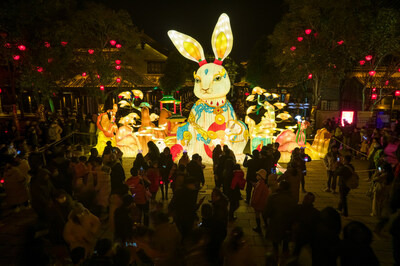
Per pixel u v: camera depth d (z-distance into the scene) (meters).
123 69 22.62
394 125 16.11
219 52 12.30
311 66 17.81
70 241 4.75
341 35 17.34
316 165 12.73
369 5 17.89
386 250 5.63
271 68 26.80
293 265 4.34
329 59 17.27
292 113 27.98
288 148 12.85
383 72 21.58
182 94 38.56
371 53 18.28
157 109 28.59
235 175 6.75
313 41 18.77
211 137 12.30
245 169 12.07
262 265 5.23
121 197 5.06
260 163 7.64
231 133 12.38
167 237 4.11
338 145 15.13
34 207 6.08
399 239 4.32
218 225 4.29
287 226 4.92
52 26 16.70
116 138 14.33
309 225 4.33
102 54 20.64
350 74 22.23
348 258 3.35
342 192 7.18
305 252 5.27
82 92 28.69
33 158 6.21
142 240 4.11
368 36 16.98
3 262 5.36
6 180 7.46
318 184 10.02
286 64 20.84
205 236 3.99
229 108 12.73
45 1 16.17
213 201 5.02
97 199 6.88
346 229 3.48
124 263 3.56
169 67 28.36
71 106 29.80
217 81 12.12
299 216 4.48
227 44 12.14
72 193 7.65
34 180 6.13
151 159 8.34
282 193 5.03
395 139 9.38
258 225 6.37
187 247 3.96
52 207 5.24
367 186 9.80
